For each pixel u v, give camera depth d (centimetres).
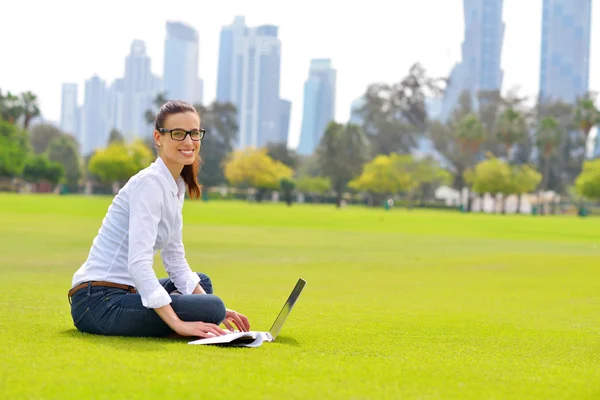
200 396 289
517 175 9394
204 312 430
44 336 423
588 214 9806
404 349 445
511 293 912
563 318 674
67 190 10550
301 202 11769
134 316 423
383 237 2455
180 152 447
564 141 11006
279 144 12188
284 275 1097
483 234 2964
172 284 479
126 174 10038
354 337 493
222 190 12150
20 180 10656
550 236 2933
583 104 9812
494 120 11231
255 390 302
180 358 358
